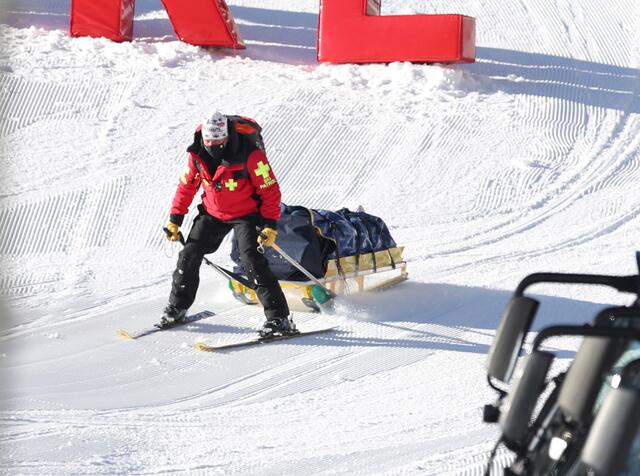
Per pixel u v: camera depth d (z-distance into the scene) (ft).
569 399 34.68
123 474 59.16
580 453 36.55
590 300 107.14
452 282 115.65
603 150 176.14
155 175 149.48
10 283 113.29
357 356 90.12
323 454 63.87
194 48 207.92
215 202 95.40
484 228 140.05
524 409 35.29
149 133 165.17
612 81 213.66
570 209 149.07
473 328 99.19
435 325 100.01
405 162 163.94
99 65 192.85
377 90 193.57
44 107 172.24
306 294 102.58
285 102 182.60
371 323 100.32
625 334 34.53
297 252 101.65
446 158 166.40
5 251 123.85
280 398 79.25
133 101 177.58
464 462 60.59
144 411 75.20
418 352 91.30
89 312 104.32
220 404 77.77
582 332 35.14
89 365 87.61
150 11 233.55
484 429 68.90
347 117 178.70
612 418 29.71
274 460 62.59
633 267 121.29
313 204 147.74
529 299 38.78
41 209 135.13
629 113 196.24
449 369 86.28
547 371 36.04
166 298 109.60
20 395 78.07
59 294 110.22
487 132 178.60
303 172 158.10
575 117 191.01
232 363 88.43
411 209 147.23
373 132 173.78
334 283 106.32
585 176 163.53
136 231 132.26
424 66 203.51
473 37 205.26
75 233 130.31
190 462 62.18
